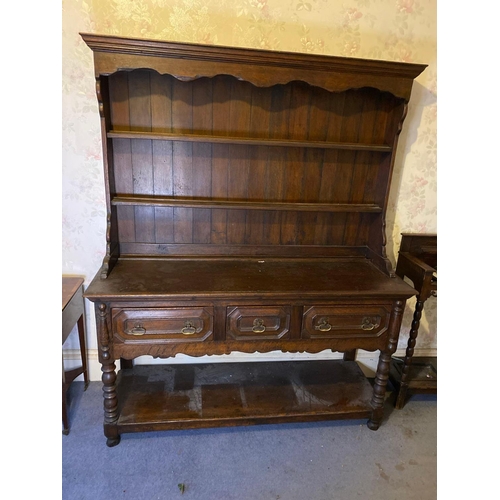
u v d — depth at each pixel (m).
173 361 2.02
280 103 1.65
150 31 1.54
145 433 1.71
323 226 1.87
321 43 1.65
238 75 1.40
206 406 1.69
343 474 1.55
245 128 1.67
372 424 1.78
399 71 1.47
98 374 1.99
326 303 1.55
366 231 1.91
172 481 1.47
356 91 1.67
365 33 1.66
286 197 1.80
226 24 1.57
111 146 1.57
